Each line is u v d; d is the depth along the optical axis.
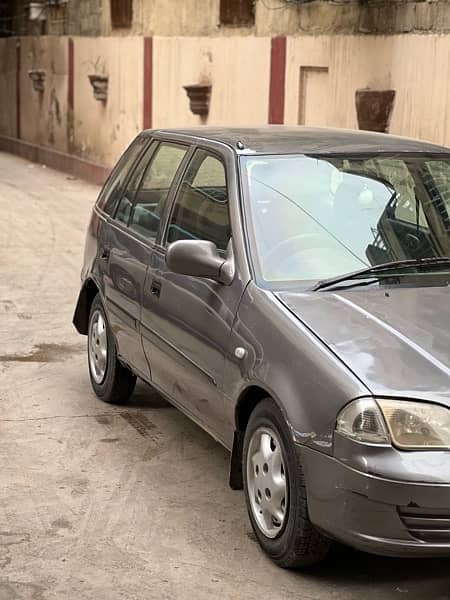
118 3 19.22
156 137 6.50
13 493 5.39
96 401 6.98
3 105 27.52
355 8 12.27
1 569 4.53
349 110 12.48
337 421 4.07
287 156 5.43
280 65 13.94
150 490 5.45
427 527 3.96
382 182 5.39
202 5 16.12
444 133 10.73
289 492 4.33
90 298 7.14
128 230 6.39
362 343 4.32
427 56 10.98
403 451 3.95
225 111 15.55
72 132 22.17
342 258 5.02
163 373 5.72
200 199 5.60
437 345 4.32
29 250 12.95
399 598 4.32
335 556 4.66
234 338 4.80
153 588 4.37
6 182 20.61
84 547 4.76
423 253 5.16
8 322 9.20
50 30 23.44
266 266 4.93
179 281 5.44
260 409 4.57
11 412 6.75
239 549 4.75
